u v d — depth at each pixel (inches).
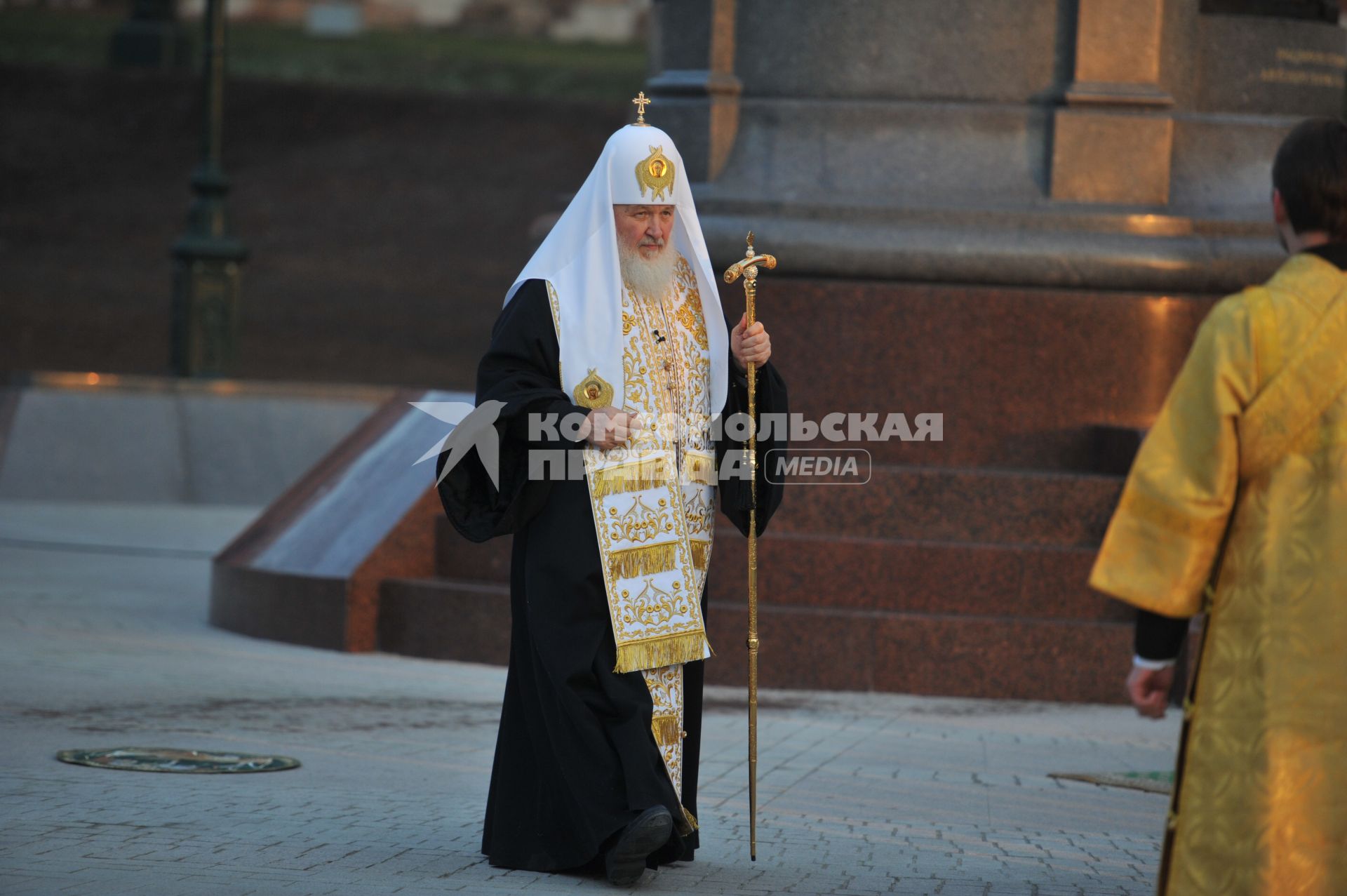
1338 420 346.3
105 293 2696.9
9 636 911.7
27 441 1663.4
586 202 506.9
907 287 927.7
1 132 3307.1
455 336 2635.3
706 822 555.5
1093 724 781.3
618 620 484.7
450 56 3838.6
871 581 863.7
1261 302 350.6
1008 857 519.8
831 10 970.1
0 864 463.2
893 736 730.2
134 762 611.8
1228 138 984.9
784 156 971.9
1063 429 927.7
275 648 927.0
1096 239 927.0
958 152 959.6
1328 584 343.0
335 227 3073.3
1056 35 962.7
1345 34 1070.4
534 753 494.3
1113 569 354.3
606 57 3964.1
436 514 950.4
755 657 504.1
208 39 1777.8
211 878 456.8
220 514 1620.3
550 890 462.3
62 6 3922.2
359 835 518.3
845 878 484.1
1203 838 346.0
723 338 518.3
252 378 2297.0
